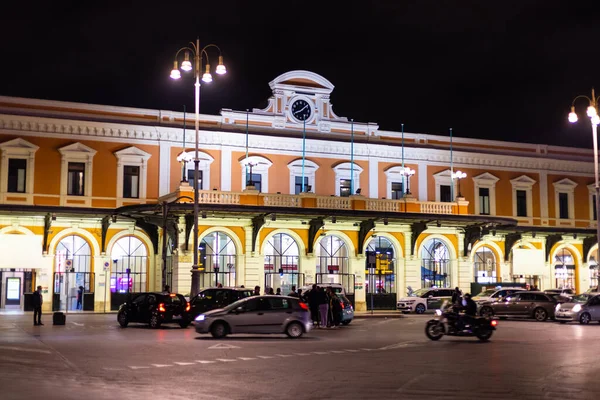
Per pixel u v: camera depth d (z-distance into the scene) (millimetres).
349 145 51812
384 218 46938
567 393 14367
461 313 26406
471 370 17734
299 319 27375
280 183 50125
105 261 46125
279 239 46531
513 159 56656
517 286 51156
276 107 51188
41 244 45031
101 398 13555
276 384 15461
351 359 20141
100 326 32969
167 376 16609
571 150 59438
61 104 46375
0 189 44469
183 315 32375
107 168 46719
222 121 49812
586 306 37188
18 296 47250
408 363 19203
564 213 58469
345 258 48281
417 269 49344
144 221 46531
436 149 54281
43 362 18984
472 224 49938
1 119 44594
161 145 47969
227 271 44812
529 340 26594
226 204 42344
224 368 18078
